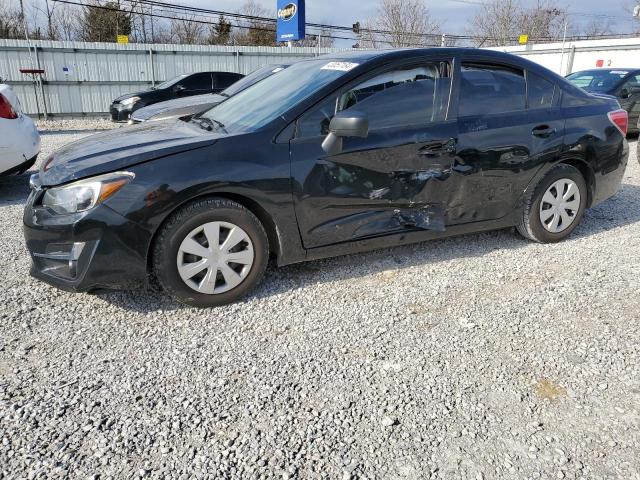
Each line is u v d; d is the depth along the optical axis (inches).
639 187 255.9
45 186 121.5
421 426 88.4
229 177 121.8
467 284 143.5
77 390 96.9
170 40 1652.3
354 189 136.4
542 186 165.0
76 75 693.3
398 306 130.9
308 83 141.8
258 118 135.1
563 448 83.5
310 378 101.4
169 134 139.1
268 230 134.3
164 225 119.6
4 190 260.2
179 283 123.0
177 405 93.1
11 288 139.0
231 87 297.4
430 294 137.4
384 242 145.3
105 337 115.9
